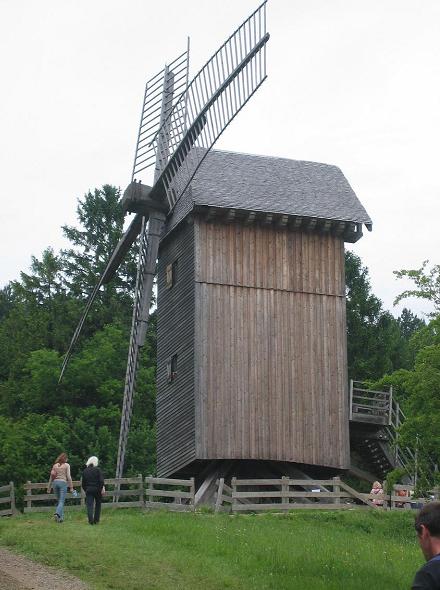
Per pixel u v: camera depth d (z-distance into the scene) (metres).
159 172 38.19
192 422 34.81
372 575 22.36
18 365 60.75
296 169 39.47
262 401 35.38
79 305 63.19
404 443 28.72
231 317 35.78
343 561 23.69
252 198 36.81
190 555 23.38
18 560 21.91
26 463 50.94
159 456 37.59
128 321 62.75
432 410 27.53
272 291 36.44
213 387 35.00
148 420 56.59
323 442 35.69
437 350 27.50
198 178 37.09
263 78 33.88
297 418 35.59
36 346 61.75
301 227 37.16
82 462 52.59
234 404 35.09
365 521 30.72
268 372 35.69
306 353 36.28
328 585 21.03
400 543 28.52
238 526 28.17
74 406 56.69
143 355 58.28
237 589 20.61
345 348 36.81
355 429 39.28
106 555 22.67
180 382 36.25
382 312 58.56
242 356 35.56
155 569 21.75
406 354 58.41
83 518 29.58
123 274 65.88
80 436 53.44
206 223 36.34
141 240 38.59
